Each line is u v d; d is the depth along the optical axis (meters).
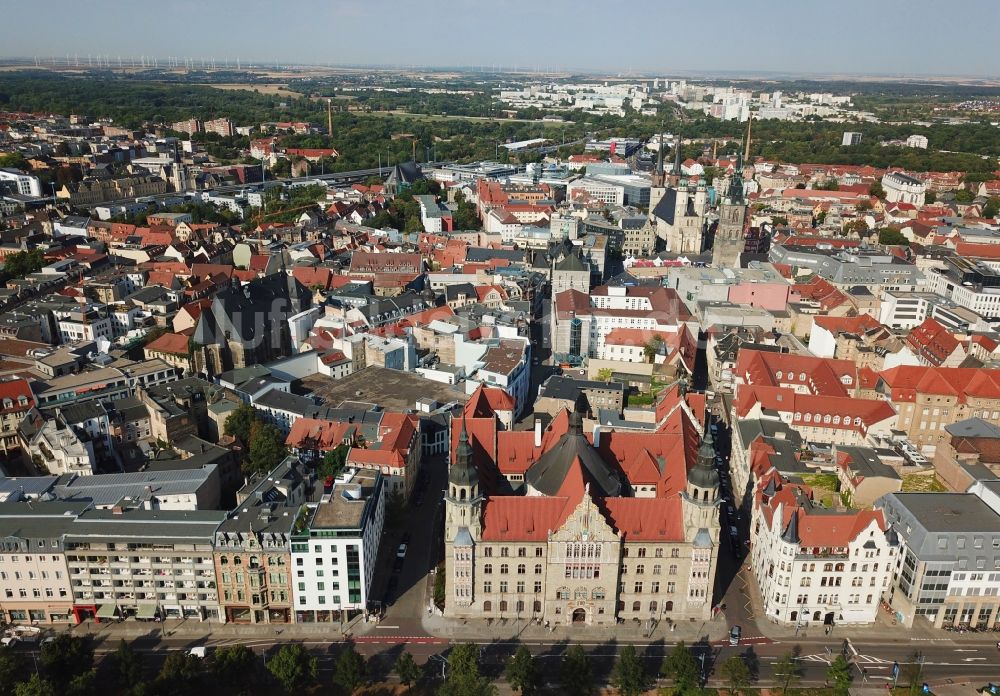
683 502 168.88
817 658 162.88
